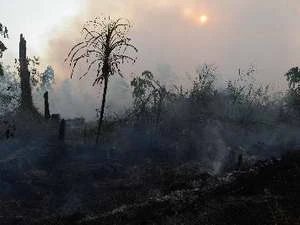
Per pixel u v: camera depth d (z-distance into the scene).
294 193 13.99
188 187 19.91
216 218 13.44
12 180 25.52
